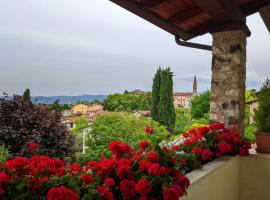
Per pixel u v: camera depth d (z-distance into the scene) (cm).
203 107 1330
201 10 329
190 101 1459
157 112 1440
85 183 141
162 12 320
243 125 378
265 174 334
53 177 138
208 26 370
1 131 486
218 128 333
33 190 126
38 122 527
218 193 265
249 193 340
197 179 214
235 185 329
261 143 352
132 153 196
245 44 383
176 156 246
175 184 170
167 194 156
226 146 307
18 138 495
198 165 248
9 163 135
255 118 361
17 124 515
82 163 185
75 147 572
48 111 571
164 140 274
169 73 1448
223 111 367
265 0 357
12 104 534
